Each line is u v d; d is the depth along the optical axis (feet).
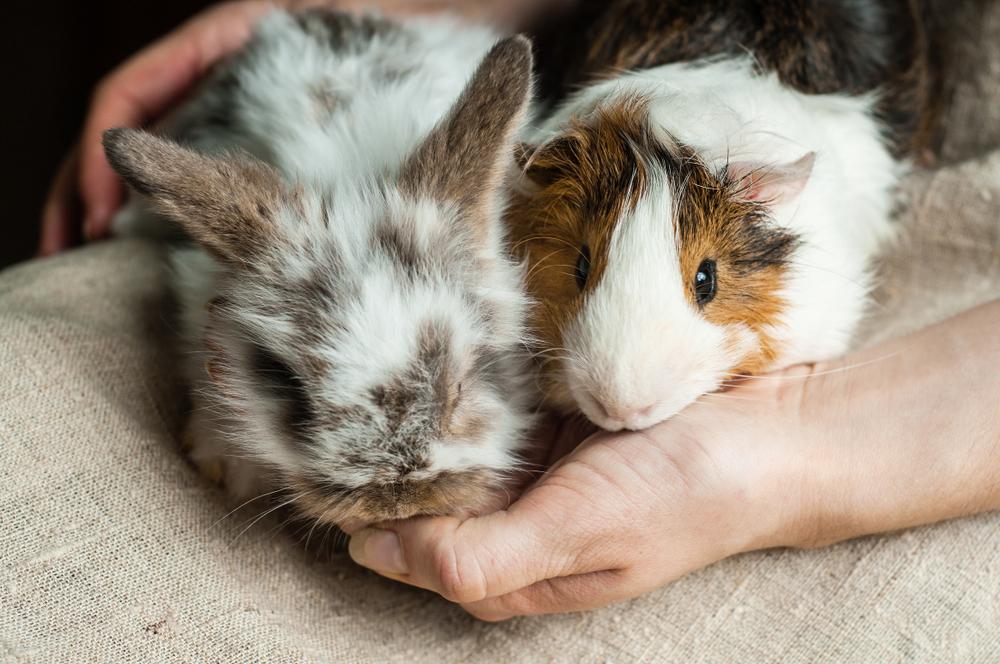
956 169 1.60
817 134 1.48
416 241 1.33
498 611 1.32
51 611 1.25
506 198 1.44
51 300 1.48
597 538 1.26
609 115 1.40
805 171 1.36
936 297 1.57
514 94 1.33
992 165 1.58
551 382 1.40
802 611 1.33
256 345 1.33
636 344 1.31
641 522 1.27
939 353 1.38
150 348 1.45
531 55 1.33
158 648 1.26
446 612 1.37
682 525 1.28
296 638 1.30
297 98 1.55
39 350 1.38
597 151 1.39
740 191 1.37
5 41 2.83
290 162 1.47
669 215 1.34
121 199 1.89
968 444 1.32
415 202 1.35
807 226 1.42
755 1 1.57
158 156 1.29
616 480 1.27
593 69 1.60
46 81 2.86
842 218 1.48
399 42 1.67
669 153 1.36
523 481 1.40
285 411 1.31
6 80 2.84
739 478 1.28
